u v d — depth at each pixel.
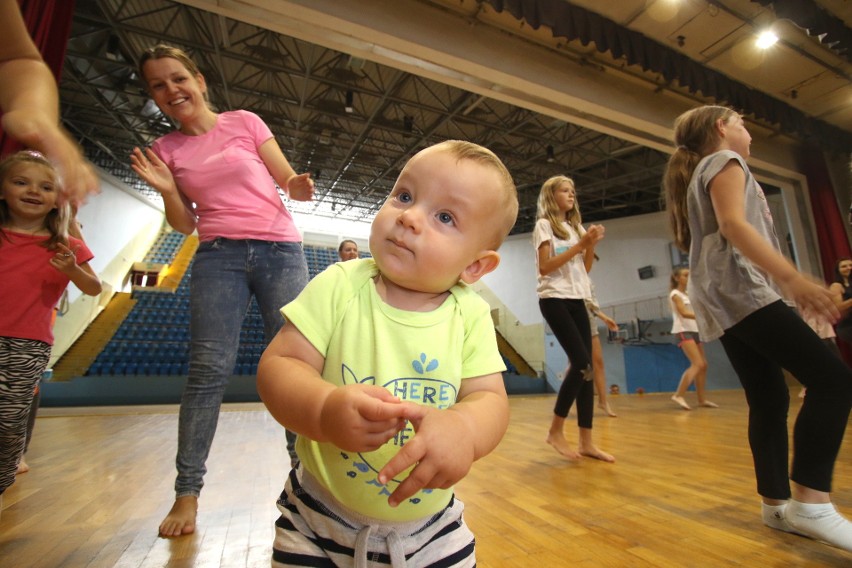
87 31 6.37
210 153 1.39
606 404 3.76
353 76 7.40
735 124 1.42
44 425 3.65
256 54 7.05
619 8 4.89
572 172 10.11
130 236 11.49
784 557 1.04
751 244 1.11
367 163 10.81
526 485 1.64
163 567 0.97
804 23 4.72
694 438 2.60
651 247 10.52
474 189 0.58
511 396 8.82
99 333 8.86
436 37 4.67
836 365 1.08
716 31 5.20
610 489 1.58
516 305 12.15
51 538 1.13
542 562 1.01
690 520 1.28
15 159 1.23
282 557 0.60
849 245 7.27
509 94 5.31
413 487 0.42
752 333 1.18
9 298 1.17
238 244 1.34
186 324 9.74
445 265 0.57
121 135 9.88
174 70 1.35
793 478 1.10
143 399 6.81
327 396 0.48
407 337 0.59
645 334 10.03
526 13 4.46
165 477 1.80
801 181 7.61
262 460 2.09
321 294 0.62
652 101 6.05
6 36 0.80
